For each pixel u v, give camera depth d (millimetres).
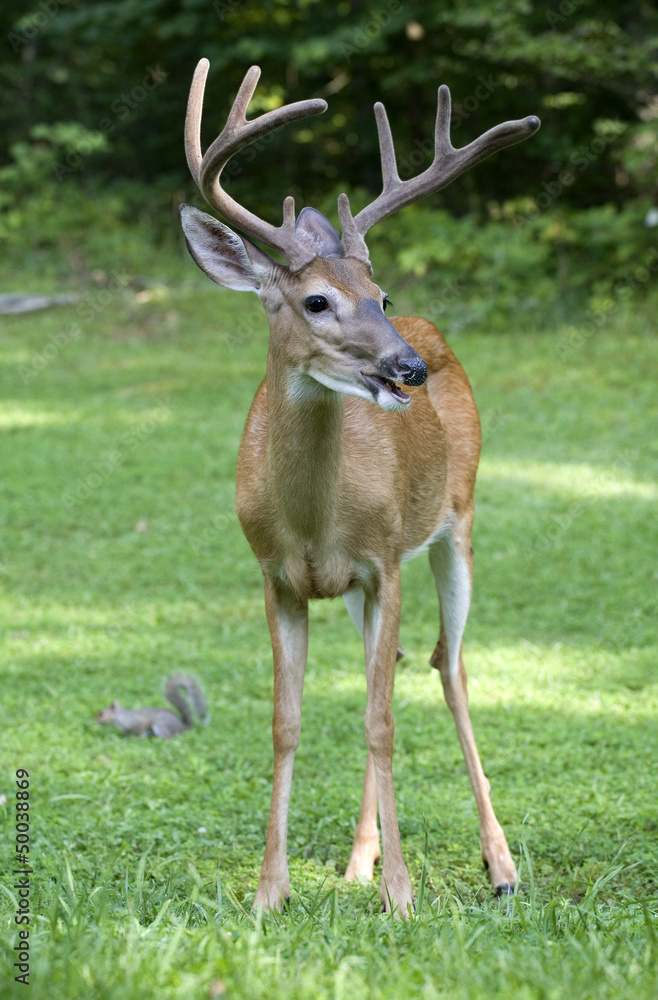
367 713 6906
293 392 6520
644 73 28938
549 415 20562
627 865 7301
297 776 8945
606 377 22766
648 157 28938
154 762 9250
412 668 11406
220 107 36594
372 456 6977
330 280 6371
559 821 7965
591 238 29078
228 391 23016
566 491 16609
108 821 7938
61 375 24594
